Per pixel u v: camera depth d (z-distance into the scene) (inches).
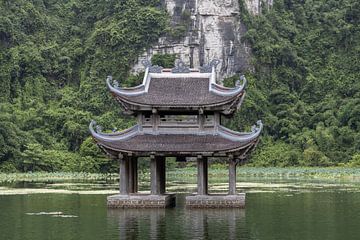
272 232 2372.0
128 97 3169.3
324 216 2847.0
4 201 3627.0
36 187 5054.1
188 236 2287.2
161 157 3302.2
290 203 3454.7
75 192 4362.7
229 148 3070.9
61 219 2768.2
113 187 5039.4
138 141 3164.4
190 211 3026.6
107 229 2461.9
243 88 3134.8
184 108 3147.1
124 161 3184.1
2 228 2501.2
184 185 5452.8
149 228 2482.8
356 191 4439.0
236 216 2849.4
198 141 3144.7
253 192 4330.7
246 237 2262.6
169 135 3189.0
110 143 3139.8
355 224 2588.6
